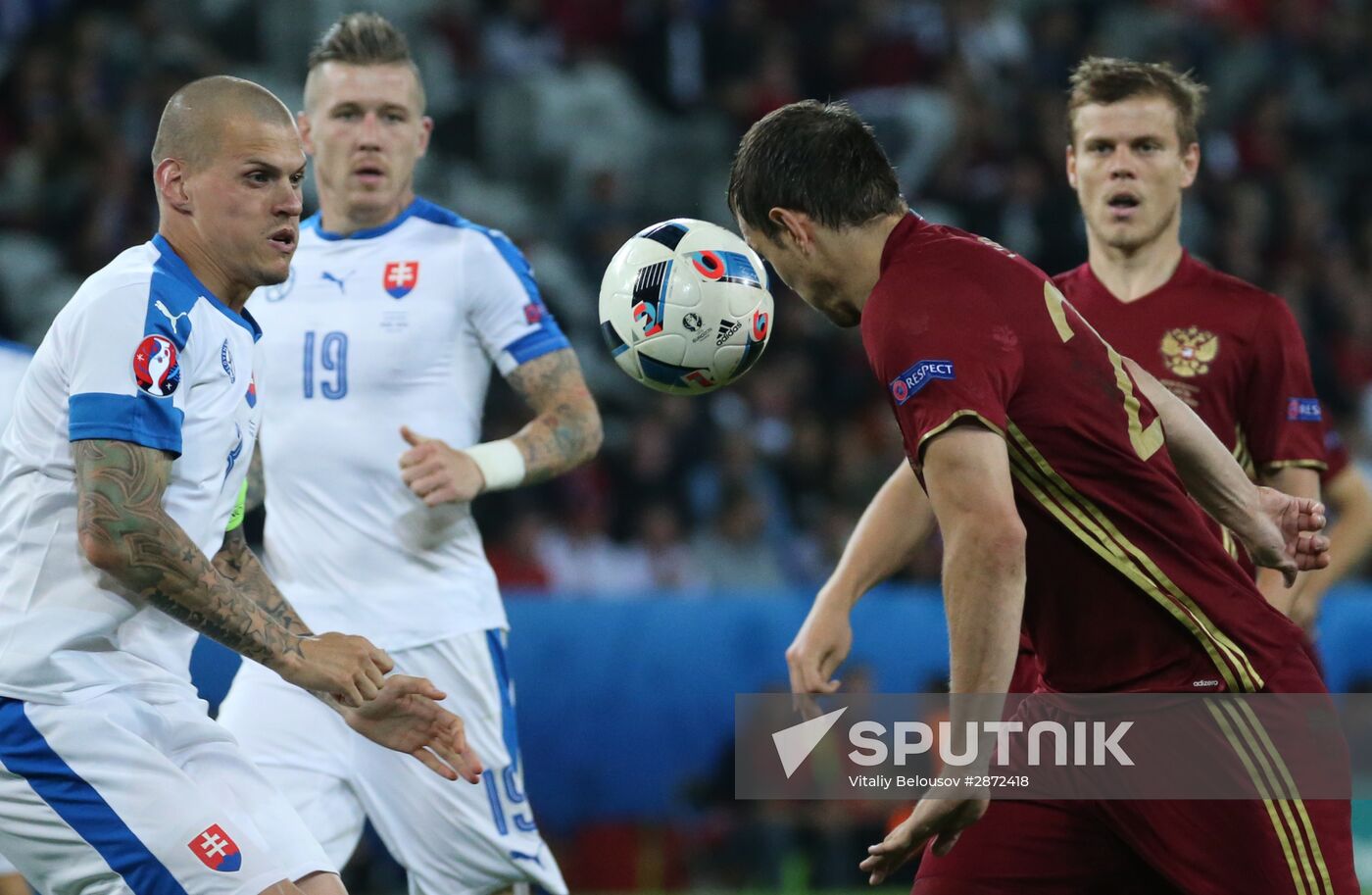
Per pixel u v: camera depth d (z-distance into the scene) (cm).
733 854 2917
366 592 1717
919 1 5856
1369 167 6059
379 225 1781
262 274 1312
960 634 1111
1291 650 1282
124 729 1245
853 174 1221
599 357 4609
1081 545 1235
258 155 1282
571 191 5144
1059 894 1337
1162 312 1769
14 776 1243
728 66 5522
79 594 1247
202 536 1318
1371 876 2819
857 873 2925
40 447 1246
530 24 5469
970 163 5356
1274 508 1375
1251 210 5438
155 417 1212
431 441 1631
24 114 4447
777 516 4119
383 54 1766
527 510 3759
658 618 2959
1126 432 1228
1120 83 1761
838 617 1470
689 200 5306
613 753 2891
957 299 1166
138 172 4331
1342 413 4712
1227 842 1255
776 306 4681
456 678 1720
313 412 1727
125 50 4572
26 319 4078
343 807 1681
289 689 1677
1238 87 6000
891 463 4319
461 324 1766
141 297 1227
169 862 1216
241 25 4891
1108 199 1761
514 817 1733
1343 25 6538
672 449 4159
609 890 2864
